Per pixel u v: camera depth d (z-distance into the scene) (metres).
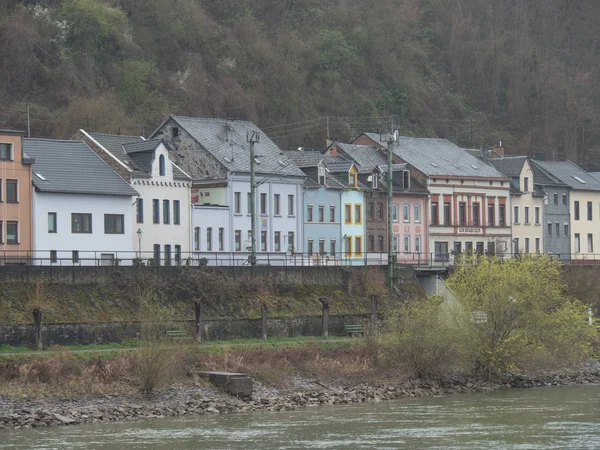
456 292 192.50
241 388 159.12
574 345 195.12
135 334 177.12
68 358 155.00
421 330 181.38
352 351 184.88
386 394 169.00
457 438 130.62
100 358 157.25
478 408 157.12
